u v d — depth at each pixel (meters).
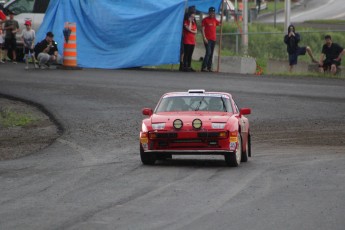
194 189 34.78
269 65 100.50
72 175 39.53
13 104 71.31
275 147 52.81
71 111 67.19
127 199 32.34
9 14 100.31
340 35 125.06
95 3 99.06
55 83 82.06
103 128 59.91
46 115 66.62
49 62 94.38
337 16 198.00
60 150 50.44
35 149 52.16
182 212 29.53
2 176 39.59
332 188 35.09
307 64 98.50
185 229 26.56
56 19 98.88
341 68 94.56
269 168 42.03
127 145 52.62
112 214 29.22
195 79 86.94
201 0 99.44
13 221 28.11
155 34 97.19
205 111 44.44
